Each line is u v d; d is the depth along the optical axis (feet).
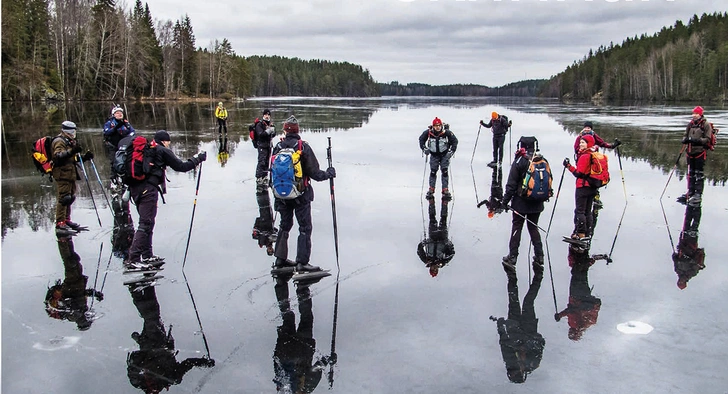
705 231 26.61
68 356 14.25
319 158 53.06
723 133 75.41
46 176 40.81
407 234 26.18
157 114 133.49
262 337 15.43
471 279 20.15
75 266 21.25
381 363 13.97
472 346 14.88
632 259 22.40
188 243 22.67
